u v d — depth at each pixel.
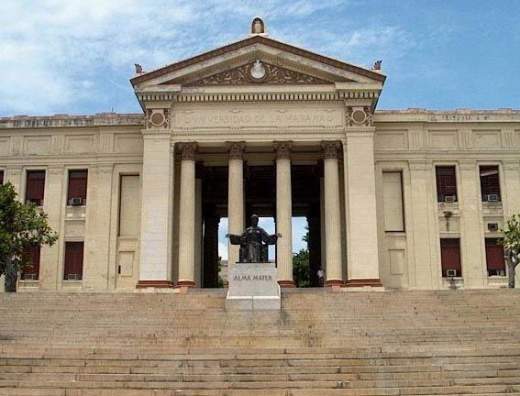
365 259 42.91
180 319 29.56
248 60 45.72
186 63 45.16
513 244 41.12
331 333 26.98
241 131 45.00
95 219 47.91
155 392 18.61
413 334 26.36
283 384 19.20
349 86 44.75
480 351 21.42
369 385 19.22
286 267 43.53
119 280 47.06
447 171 48.94
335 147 45.19
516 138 49.00
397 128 48.84
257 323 28.81
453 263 47.56
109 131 49.00
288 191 44.59
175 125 45.16
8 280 39.91
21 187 48.81
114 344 25.22
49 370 20.23
